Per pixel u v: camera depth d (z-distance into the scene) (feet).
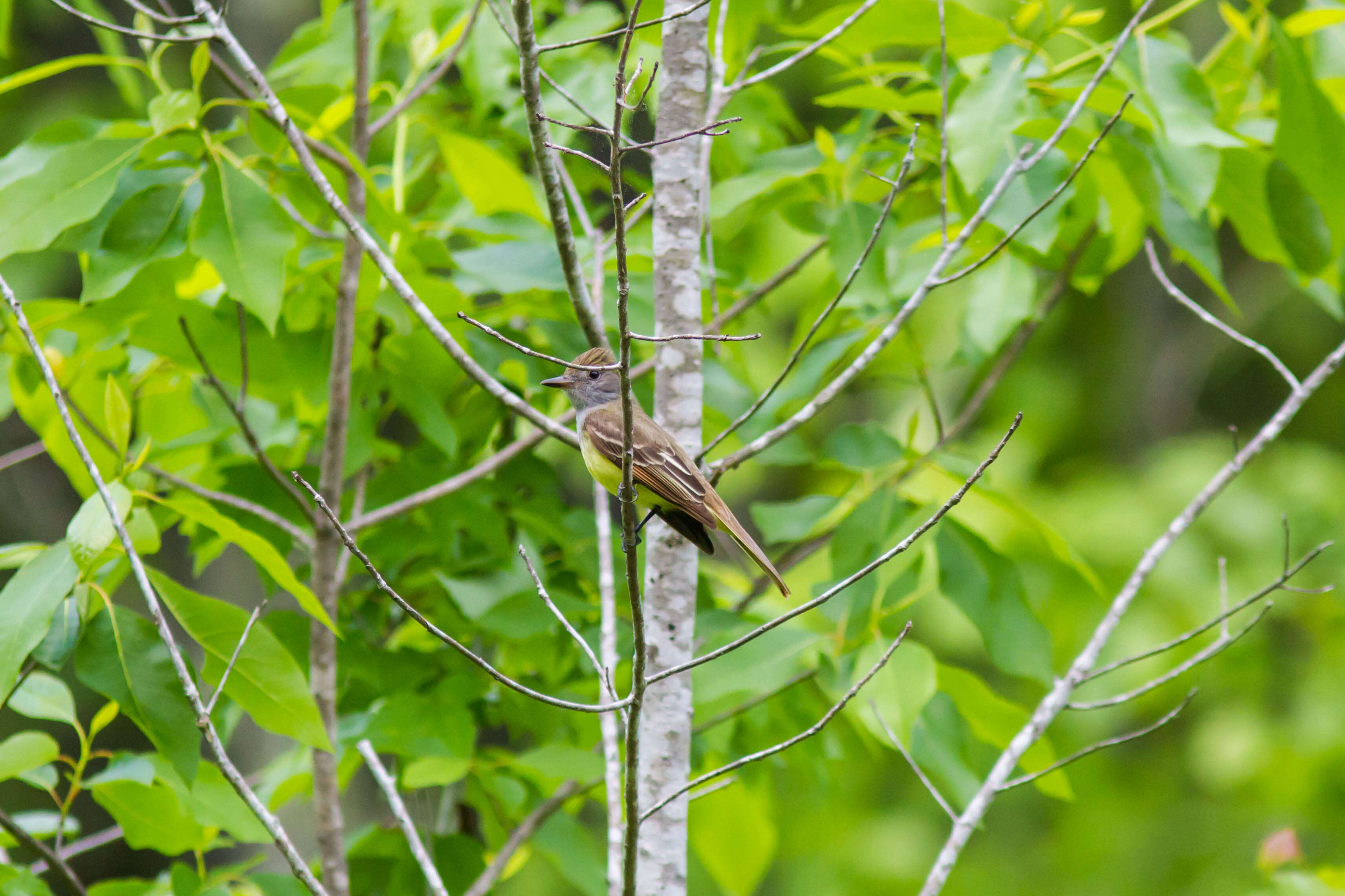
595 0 42.01
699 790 35.29
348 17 37.76
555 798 32.27
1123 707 59.93
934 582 32.07
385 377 32.14
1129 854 67.21
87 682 24.12
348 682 35.35
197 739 24.44
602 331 25.95
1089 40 30.94
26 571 23.75
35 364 30.48
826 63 59.98
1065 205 31.65
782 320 69.67
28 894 26.94
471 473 31.30
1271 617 63.72
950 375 65.51
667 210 27.76
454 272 35.04
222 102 27.43
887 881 64.39
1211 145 29.25
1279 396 76.79
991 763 34.45
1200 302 75.51
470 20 32.71
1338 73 32.89
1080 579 54.13
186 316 30.19
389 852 32.99
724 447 46.52
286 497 33.65
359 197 30.81
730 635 32.60
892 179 36.04
